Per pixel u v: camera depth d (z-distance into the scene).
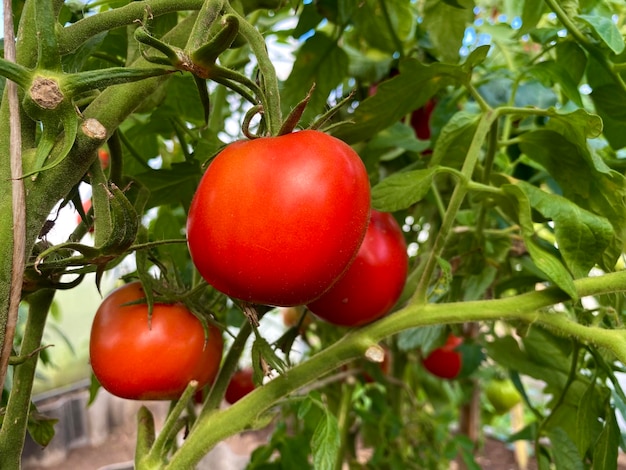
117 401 1.34
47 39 0.13
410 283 0.28
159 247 0.27
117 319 0.21
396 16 0.37
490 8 0.48
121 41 0.27
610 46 0.22
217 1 0.15
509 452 0.99
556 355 0.35
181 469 0.22
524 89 0.34
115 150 0.20
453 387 0.75
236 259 0.15
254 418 0.22
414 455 0.62
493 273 0.36
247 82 0.15
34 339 0.20
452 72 0.23
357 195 0.16
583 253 0.21
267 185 0.15
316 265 0.15
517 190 0.21
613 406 0.27
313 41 0.33
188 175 0.26
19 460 0.20
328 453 0.23
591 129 0.21
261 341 0.21
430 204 0.38
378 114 0.25
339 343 0.22
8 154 0.14
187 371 0.22
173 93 0.30
